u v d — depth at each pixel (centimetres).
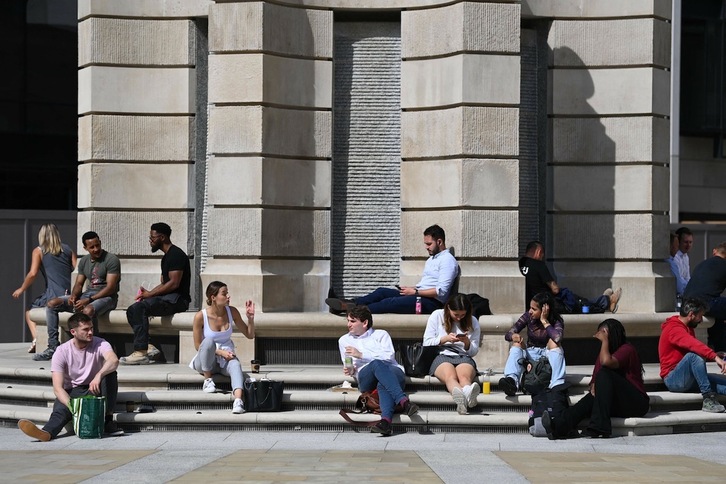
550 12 2089
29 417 1680
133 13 2095
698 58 3556
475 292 1908
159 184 2094
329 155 2003
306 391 1689
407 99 1994
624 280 2081
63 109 3117
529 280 1933
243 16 1927
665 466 1353
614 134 2095
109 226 2083
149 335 1948
